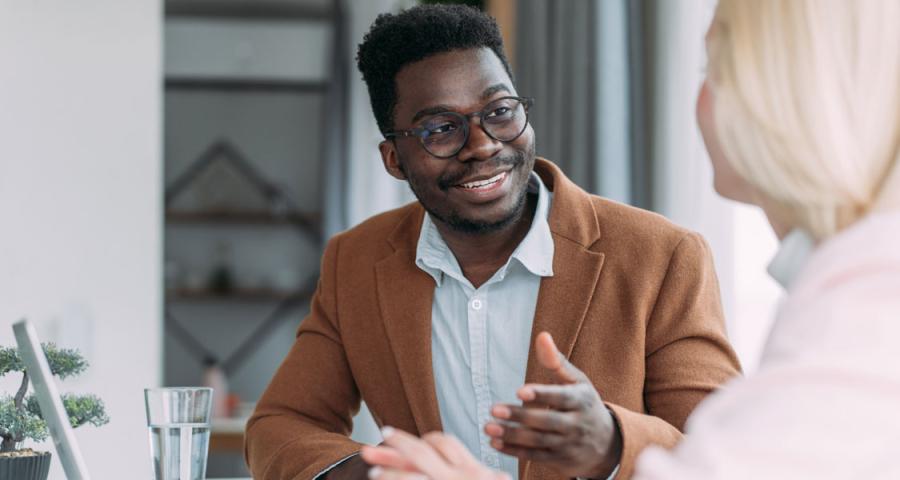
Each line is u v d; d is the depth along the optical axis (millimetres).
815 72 909
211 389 1652
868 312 821
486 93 1633
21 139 2865
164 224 7016
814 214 940
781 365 826
